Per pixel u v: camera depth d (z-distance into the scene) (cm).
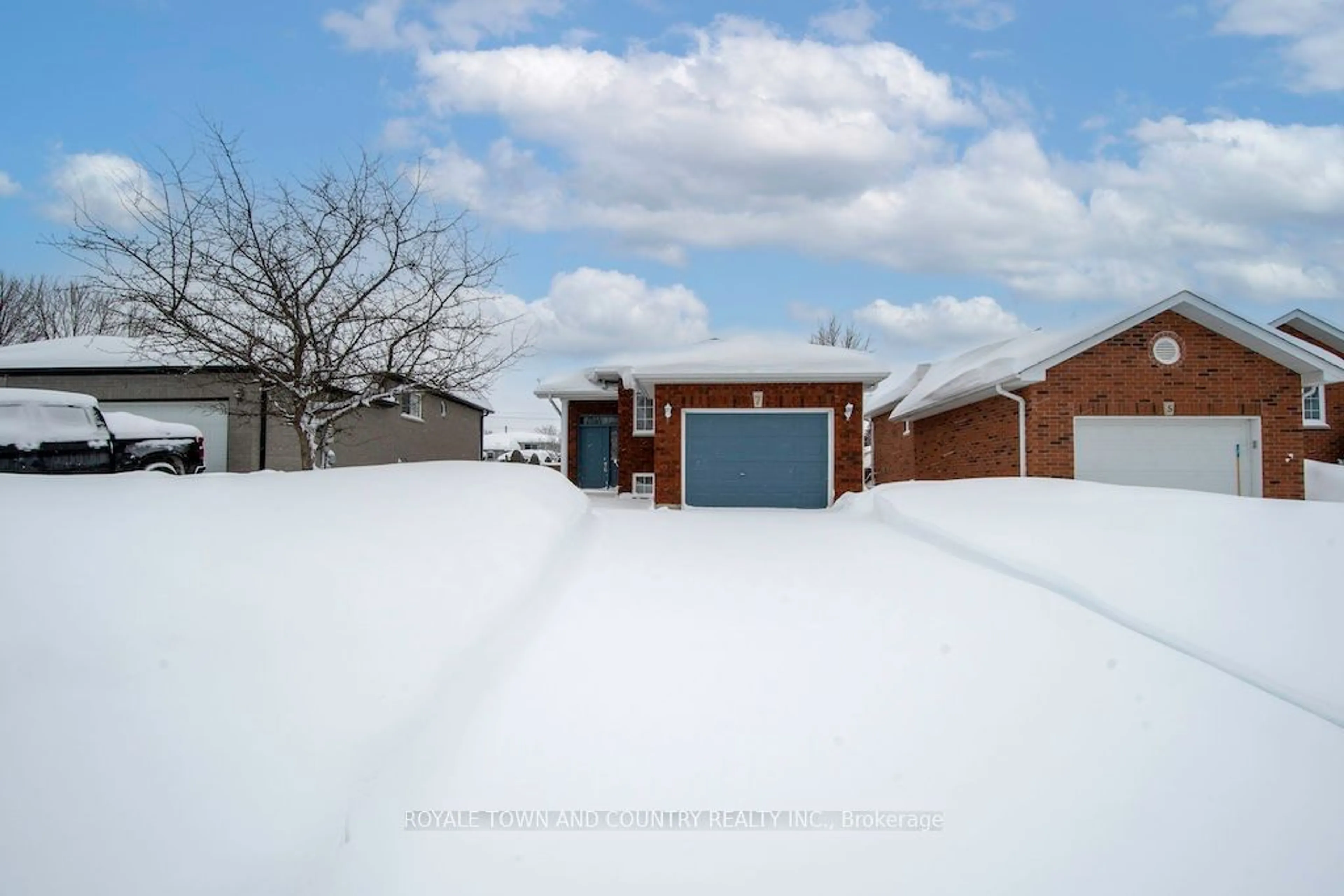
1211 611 524
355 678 382
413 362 1085
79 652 362
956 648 472
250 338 991
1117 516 737
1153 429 1398
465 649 431
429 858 295
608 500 1922
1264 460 1389
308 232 1052
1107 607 536
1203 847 312
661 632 490
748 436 1544
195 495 571
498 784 338
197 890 266
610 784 341
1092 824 323
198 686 354
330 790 314
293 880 274
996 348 1914
